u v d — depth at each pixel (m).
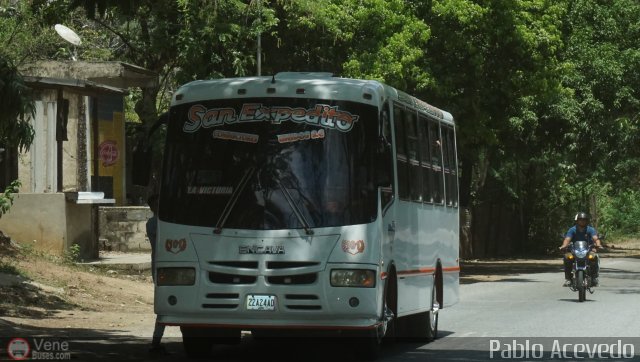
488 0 37.28
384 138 15.72
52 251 28.88
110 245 35.12
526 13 37.91
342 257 15.29
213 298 15.41
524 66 38.94
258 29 33.53
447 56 37.97
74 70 34.66
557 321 22.48
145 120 36.75
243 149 15.79
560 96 47.28
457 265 22.61
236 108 15.95
